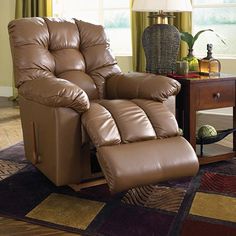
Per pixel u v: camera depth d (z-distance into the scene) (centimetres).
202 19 422
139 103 190
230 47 418
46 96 167
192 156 176
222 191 189
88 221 159
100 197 183
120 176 158
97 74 234
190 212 166
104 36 245
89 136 170
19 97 215
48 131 177
